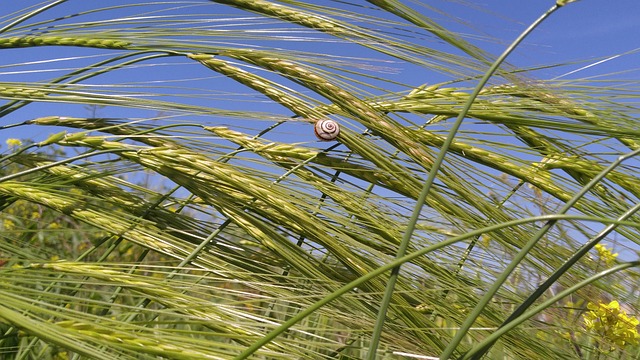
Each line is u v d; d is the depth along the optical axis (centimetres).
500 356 62
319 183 51
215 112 50
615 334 61
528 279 53
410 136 51
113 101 49
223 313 44
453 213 49
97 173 54
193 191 50
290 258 48
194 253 50
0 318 36
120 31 53
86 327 38
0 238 55
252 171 51
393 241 50
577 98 52
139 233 51
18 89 49
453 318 49
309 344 43
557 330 55
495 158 53
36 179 54
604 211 52
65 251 83
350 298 47
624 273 51
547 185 52
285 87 52
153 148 49
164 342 38
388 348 46
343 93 51
